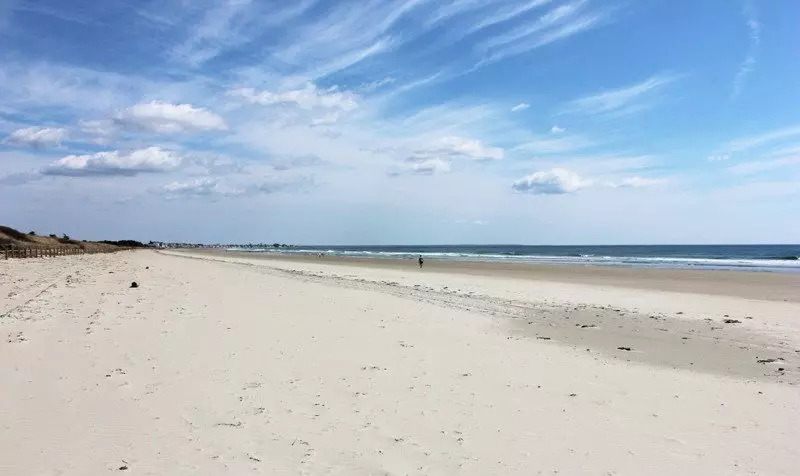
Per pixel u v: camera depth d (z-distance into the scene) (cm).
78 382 775
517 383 852
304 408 696
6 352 935
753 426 677
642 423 680
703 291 2475
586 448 593
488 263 5762
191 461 524
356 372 887
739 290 2525
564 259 7175
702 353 1153
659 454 582
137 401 701
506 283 2911
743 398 805
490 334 1321
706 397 807
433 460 549
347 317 1502
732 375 959
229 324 1312
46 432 586
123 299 1756
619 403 762
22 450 537
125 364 884
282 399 730
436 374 892
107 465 509
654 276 3466
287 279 3075
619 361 1059
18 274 2766
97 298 1756
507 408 723
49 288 2045
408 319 1506
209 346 1045
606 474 530
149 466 510
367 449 570
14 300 1620
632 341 1282
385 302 1912
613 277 3384
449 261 6384
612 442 613
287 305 1738
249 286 2466
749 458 577
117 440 571
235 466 516
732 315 1723
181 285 2402
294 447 568
